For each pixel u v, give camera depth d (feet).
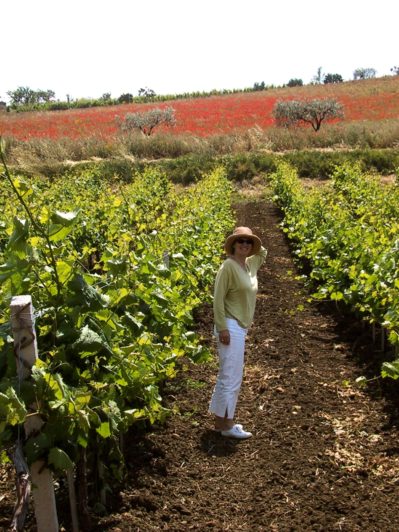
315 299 31.60
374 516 12.76
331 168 80.64
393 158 81.41
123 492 13.25
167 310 15.93
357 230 28.73
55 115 177.06
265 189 76.28
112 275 12.47
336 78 328.49
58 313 10.72
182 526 12.37
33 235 13.52
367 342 24.18
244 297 16.20
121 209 35.63
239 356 16.34
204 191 48.60
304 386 20.26
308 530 12.35
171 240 24.32
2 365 9.94
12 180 10.07
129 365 11.82
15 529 8.11
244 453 15.76
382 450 15.74
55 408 9.37
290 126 122.72
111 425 10.52
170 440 16.19
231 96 208.54
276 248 47.44
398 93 179.11
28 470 9.32
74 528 11.49
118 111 177.78
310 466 15.03
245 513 13.06
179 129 128.36
